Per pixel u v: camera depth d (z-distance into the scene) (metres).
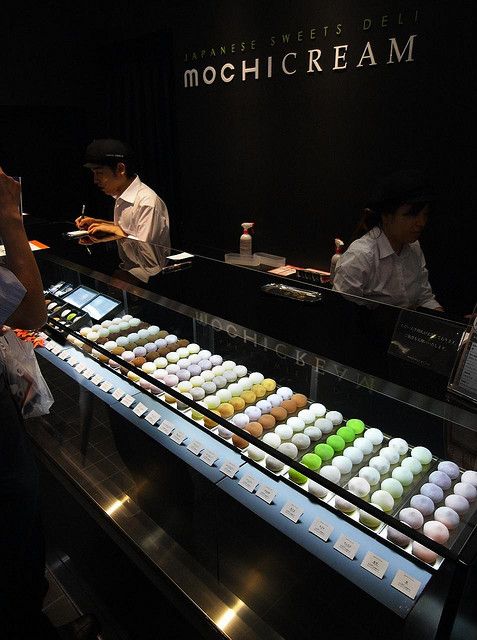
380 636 1.28
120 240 2.92
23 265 1.46
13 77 4.86
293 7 3.79
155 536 2.13
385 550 1.31
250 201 4.70
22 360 2.16
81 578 2.15
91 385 2.31
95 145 3.29
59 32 5.02
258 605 1.72
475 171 3.25
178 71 4.80
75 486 2.47
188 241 5.46
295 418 1.63
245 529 1.60
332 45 3.66
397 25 3.30
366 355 1.51
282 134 4.22
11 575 1.77
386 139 3.61
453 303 3.61
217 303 1.95
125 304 2.35
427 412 1.42
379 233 2.15
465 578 1.08
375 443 1.51
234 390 1.80
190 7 4.44
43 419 2.79
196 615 1.84
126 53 5.10
